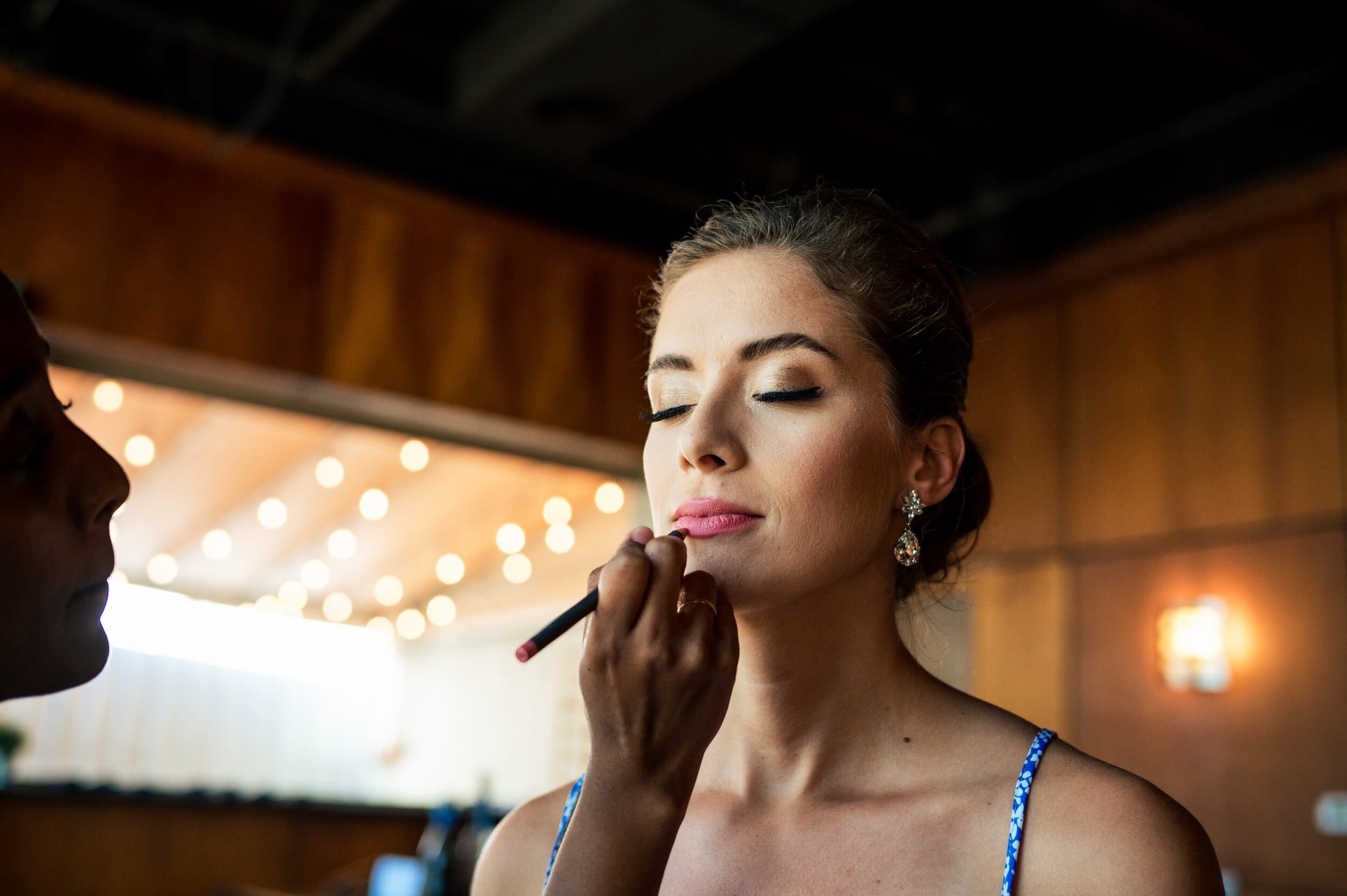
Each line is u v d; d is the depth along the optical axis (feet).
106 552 3.19
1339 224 14.74
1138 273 17.03
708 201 17.99
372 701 35.42
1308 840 14.05
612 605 2.96
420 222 17.44
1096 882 3.01
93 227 15.17
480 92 15.14
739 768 3.58
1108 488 16.96
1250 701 14.93
